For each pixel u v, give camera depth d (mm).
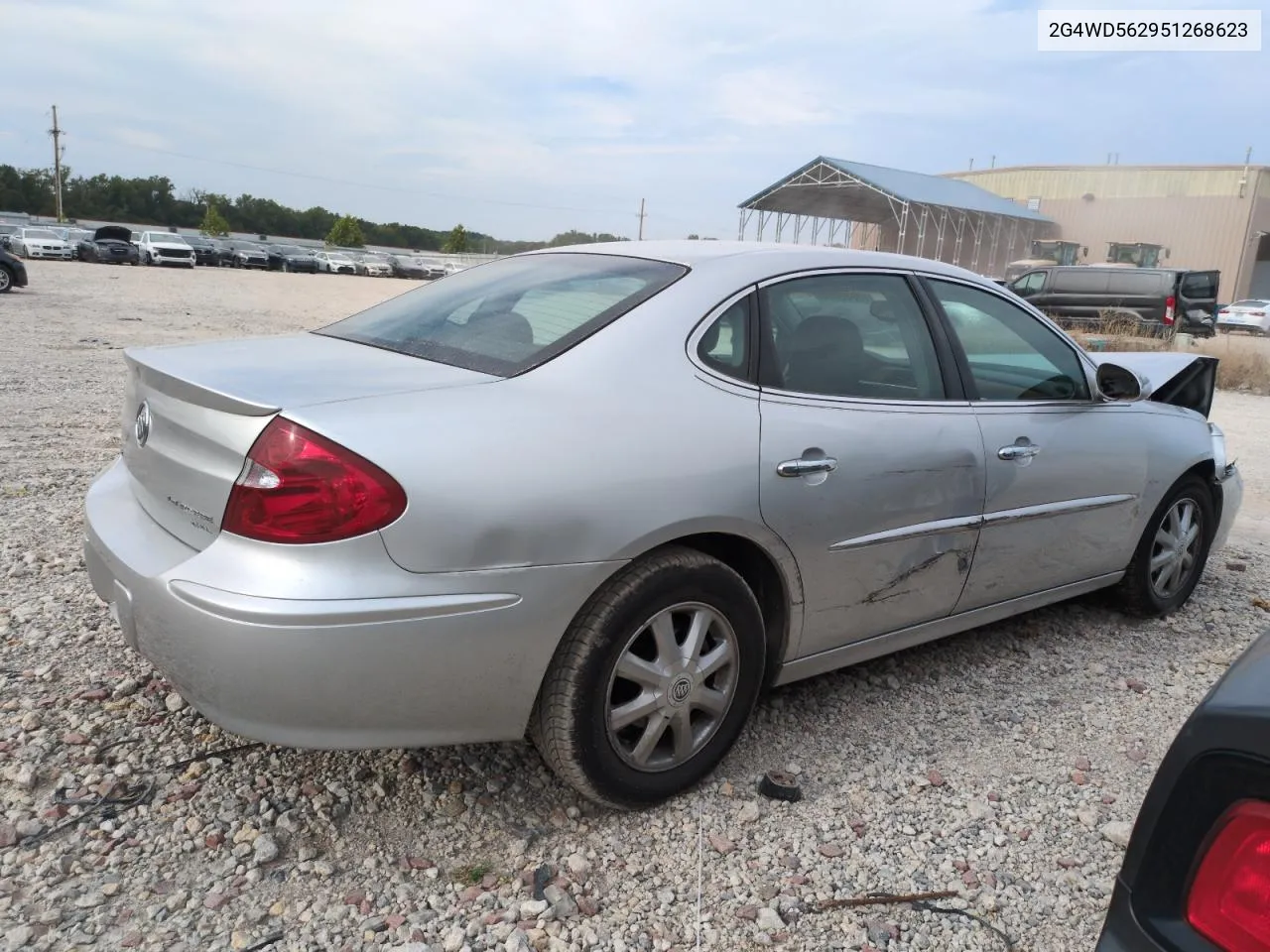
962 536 3244
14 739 2771
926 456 3057
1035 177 52688
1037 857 2564
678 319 2701
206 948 2074
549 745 2482
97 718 2918
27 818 2445
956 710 3355
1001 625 4180
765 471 2648
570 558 2314
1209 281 21922
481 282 3279
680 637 2639
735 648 2719
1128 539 3971
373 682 2160
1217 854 1270
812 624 2936
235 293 25391
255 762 2754
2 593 3783
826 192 40531
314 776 2705
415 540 2141
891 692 3467
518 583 2258
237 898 2229
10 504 4926
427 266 53312
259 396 2221
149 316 16453
